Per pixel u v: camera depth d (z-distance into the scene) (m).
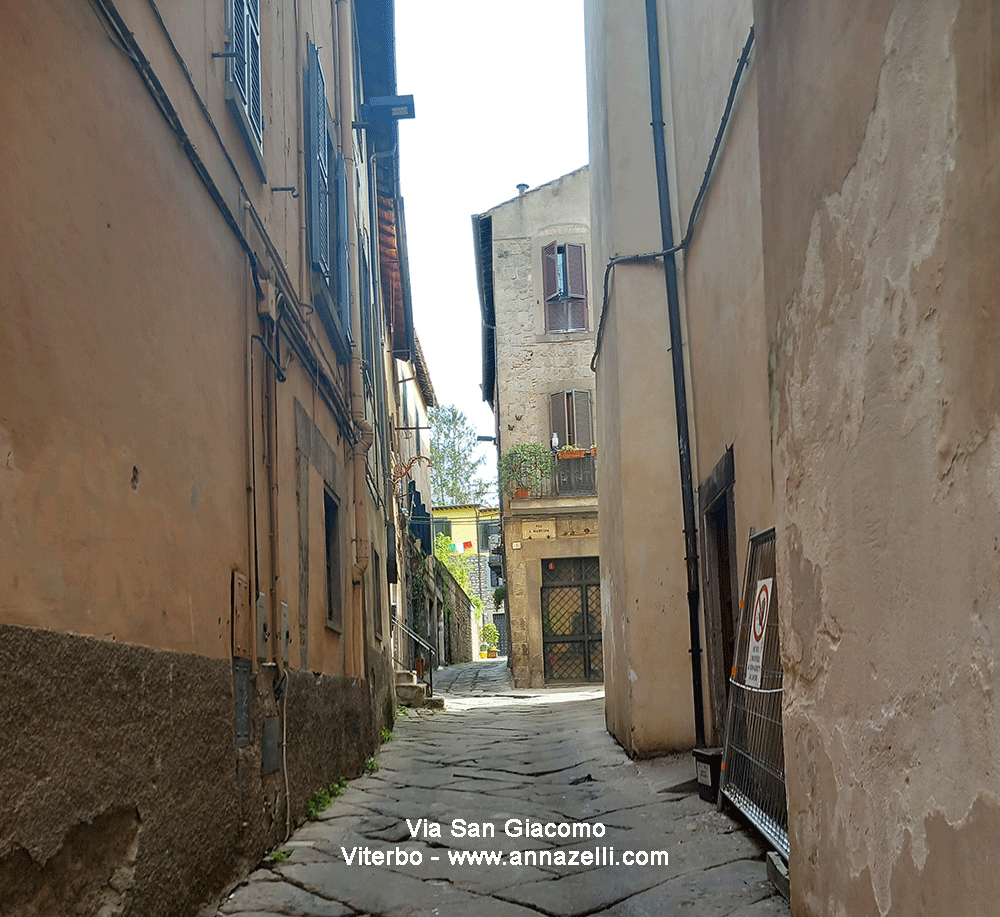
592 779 6.80
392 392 16.84
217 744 3.96
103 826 2.87
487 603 45.94
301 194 6.96
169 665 3.47
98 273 3.10
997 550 1.84
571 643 19.47
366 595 8.96
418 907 3.76
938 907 2.13
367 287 11.63
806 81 3.01
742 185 5.21
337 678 7.05
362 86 12.85
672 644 7.50
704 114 6.46
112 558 3.08
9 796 2.33
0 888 2.28
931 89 2.10
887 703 2.43
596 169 10.18
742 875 3.96
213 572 4.16
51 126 2.81
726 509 6.42
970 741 1.97
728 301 5.73
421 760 8.40
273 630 5.10
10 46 2.58
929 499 2.16
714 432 6.42
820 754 2.99
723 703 6.79
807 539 3.11
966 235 1.95
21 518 2.49
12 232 2.53
